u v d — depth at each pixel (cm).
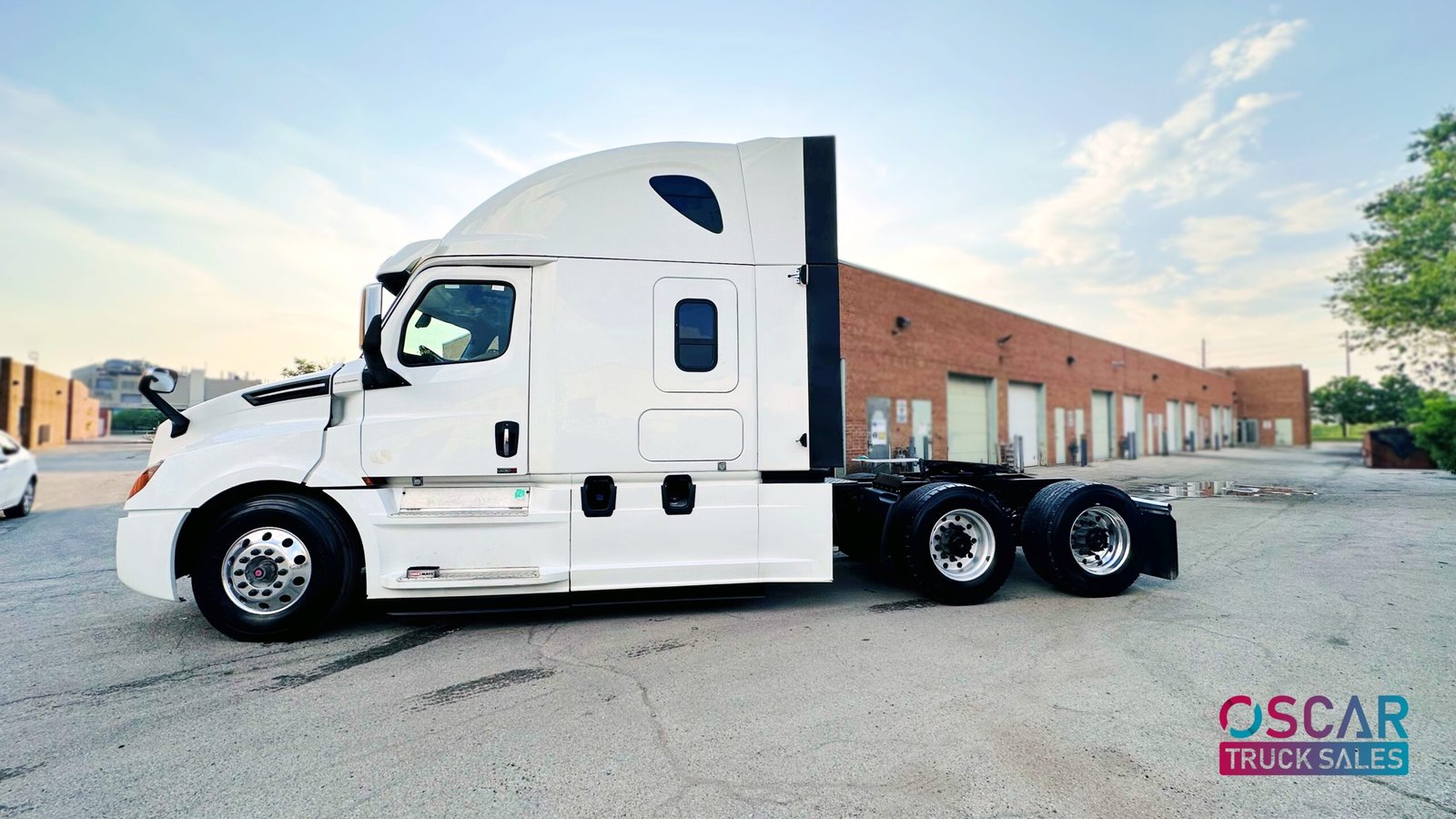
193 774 277
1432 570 664
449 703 346
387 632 466
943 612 518
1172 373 4184
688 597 493
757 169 507
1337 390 7031
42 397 3819
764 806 248
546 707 340
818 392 497
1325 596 561
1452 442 2042
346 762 286
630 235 485
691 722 321
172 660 412
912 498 550
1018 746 296
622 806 249
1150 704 341
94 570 685
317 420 453
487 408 463
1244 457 3497
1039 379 2692
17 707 344
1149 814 244
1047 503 573
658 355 480
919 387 2055
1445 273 2383
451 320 471
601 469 469
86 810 251
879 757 286
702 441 482
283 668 398
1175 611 519
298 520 440
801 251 504
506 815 244
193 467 438
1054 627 475
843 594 575
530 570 461
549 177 484
